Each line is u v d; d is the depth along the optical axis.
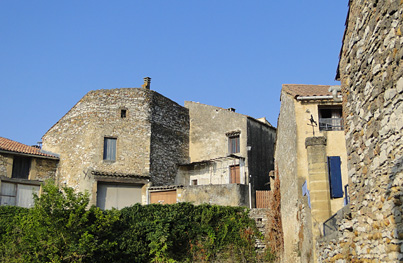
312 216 15.00
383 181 7.16
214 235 24.98
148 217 25.16
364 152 7.99
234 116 34.62
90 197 30.39
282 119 21.58
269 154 35.47
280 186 23.03
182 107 37.34
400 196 6.57
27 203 30.39
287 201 20.38
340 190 15.56
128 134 33.44
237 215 26.09
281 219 23.12
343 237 9.50
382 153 7.19
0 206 25.30
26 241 21.28
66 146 33.75
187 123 37.25
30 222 21.80
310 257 14.80
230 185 29.56
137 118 33.97
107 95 33.91
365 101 7.92
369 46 7.73
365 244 7.99
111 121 33.34
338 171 15.91
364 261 8.04
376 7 7.39
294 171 18.23
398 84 6.57
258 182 33.25
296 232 17.84
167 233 24.02
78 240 21.20
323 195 15.19
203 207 26.00
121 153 32.84
